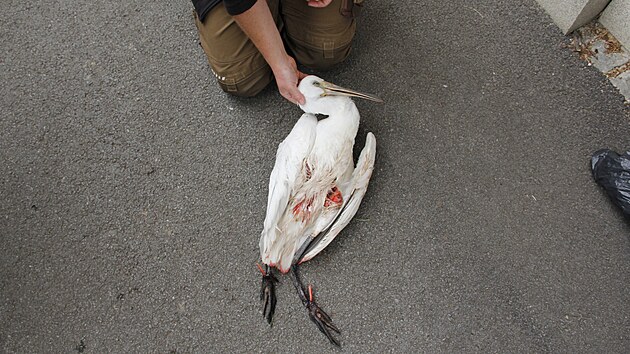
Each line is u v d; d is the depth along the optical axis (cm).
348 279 164
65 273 166
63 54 184
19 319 163
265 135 176
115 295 164
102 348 161
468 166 171
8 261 167
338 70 181
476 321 160
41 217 170
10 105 180
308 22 165
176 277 165
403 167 171
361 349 159
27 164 175
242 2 140
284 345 160
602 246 164
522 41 181
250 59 166
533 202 168
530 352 158
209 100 179
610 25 178
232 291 164
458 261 164
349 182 163
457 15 184
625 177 162
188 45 184
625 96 175
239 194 171
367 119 176
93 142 176
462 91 178
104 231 169
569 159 171
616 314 160
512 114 175
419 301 162
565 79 178
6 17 188
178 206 171
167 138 176
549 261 164
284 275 164
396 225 167
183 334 162
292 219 159
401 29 183
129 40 185
